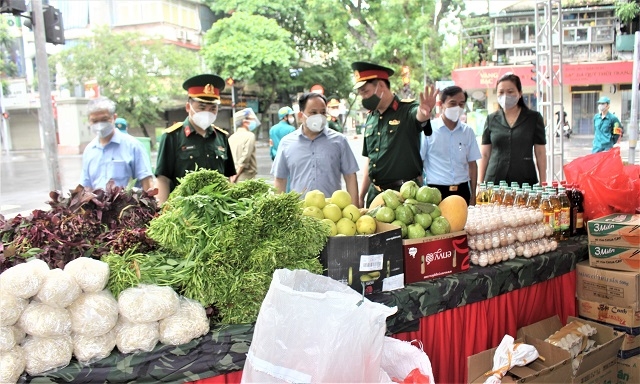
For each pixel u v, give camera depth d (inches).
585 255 103.0
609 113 311.4
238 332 62.1
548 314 98.2
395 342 65.9
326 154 131.7
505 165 159.0
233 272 63.3
